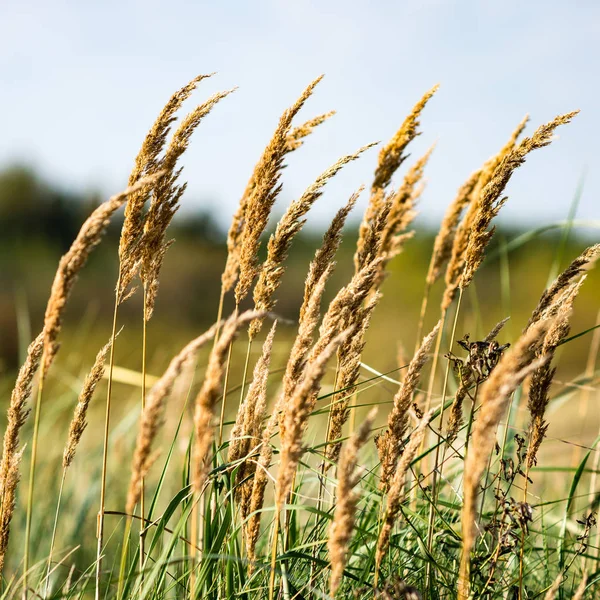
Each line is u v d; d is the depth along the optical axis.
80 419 1.53
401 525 1.59
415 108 1.61
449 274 1.67
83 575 1.54
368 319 1.57
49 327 1.43
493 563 1.48
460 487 1.60
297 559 1.55
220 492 1.57
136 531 1.81
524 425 1.68
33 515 1.84
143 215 1.53
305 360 1.46
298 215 1.57
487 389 1.34
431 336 1.46
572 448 1.78
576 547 1.63
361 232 1.64
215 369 1.38
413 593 1.43
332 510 1.53
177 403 1.78
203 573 1.48
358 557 1.57
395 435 1.47
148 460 1.39
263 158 1.56
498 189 1.54
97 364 1.52
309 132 1.55
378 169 1.63
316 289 1.47
